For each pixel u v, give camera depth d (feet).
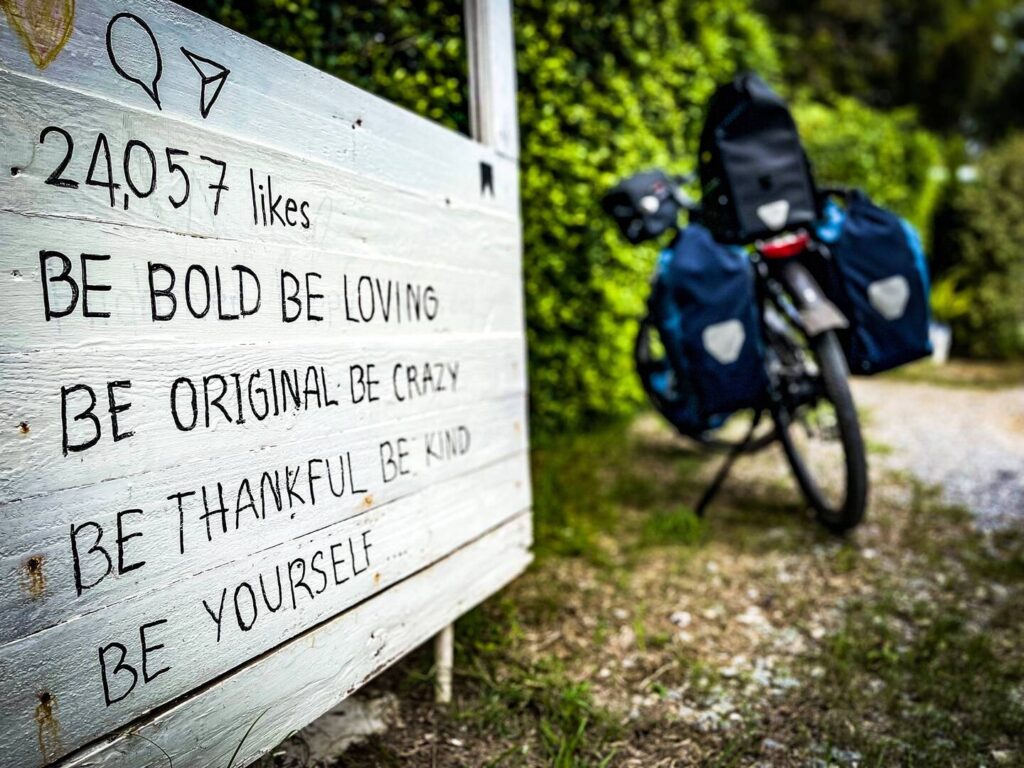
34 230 3.19
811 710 5.97
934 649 6.65
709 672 6.50
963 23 53.72
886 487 11.37
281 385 4.36
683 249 8.67
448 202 5.90
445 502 5.89
